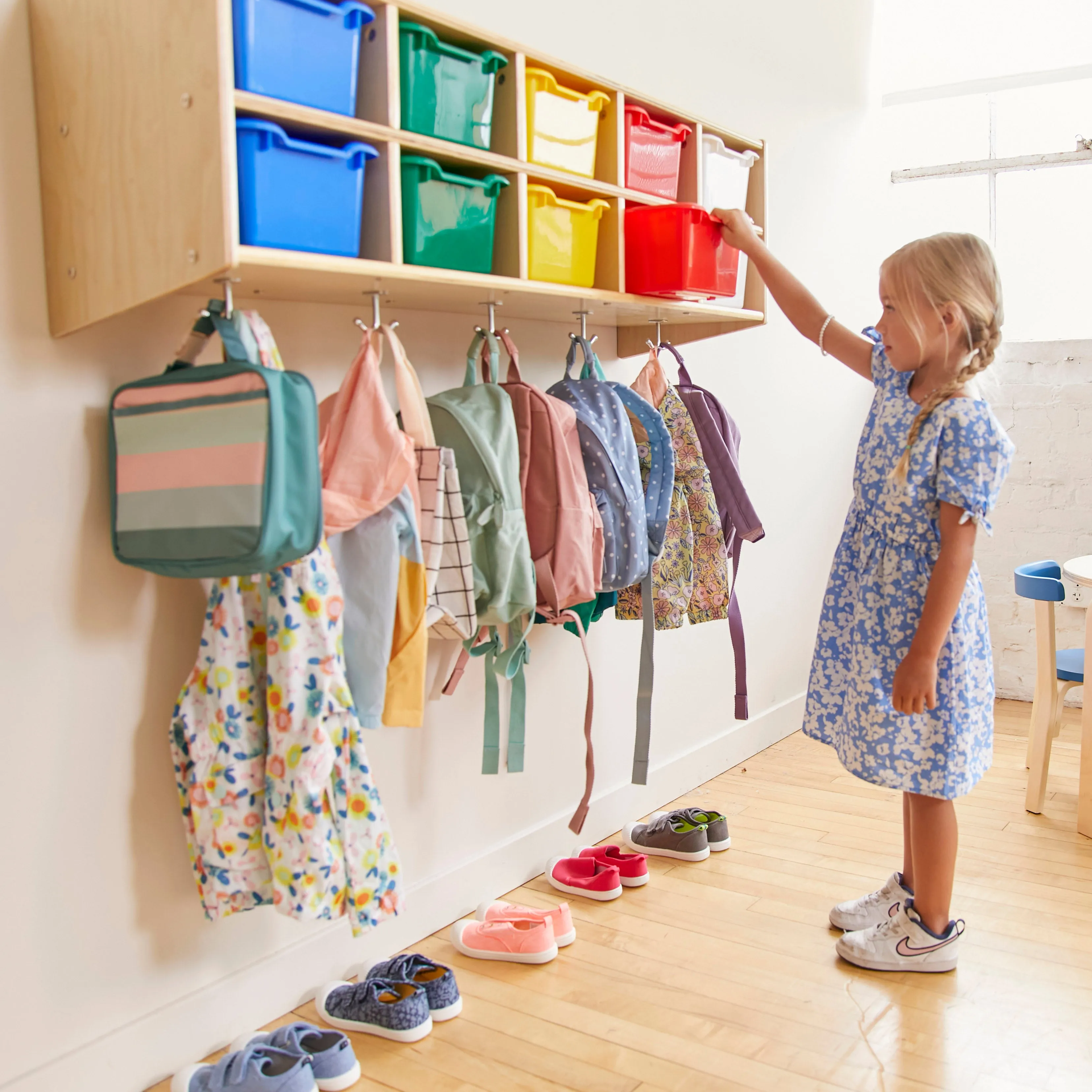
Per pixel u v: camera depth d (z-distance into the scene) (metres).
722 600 2.20
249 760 1.44
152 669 1.51
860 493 1.84
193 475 1.30
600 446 1.88
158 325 1.50
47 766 1.39
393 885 1.47
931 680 1.69
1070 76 3.71
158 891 1.54
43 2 1.34
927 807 1.80
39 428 1.37
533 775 2.28
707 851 2.37
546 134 1.69
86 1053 1.44
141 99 1.22
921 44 3.91
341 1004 1.69
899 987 1.79
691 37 2.63
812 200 3.36
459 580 1.64
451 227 1.53
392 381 1.85
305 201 1.30
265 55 1.23
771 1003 1.74
